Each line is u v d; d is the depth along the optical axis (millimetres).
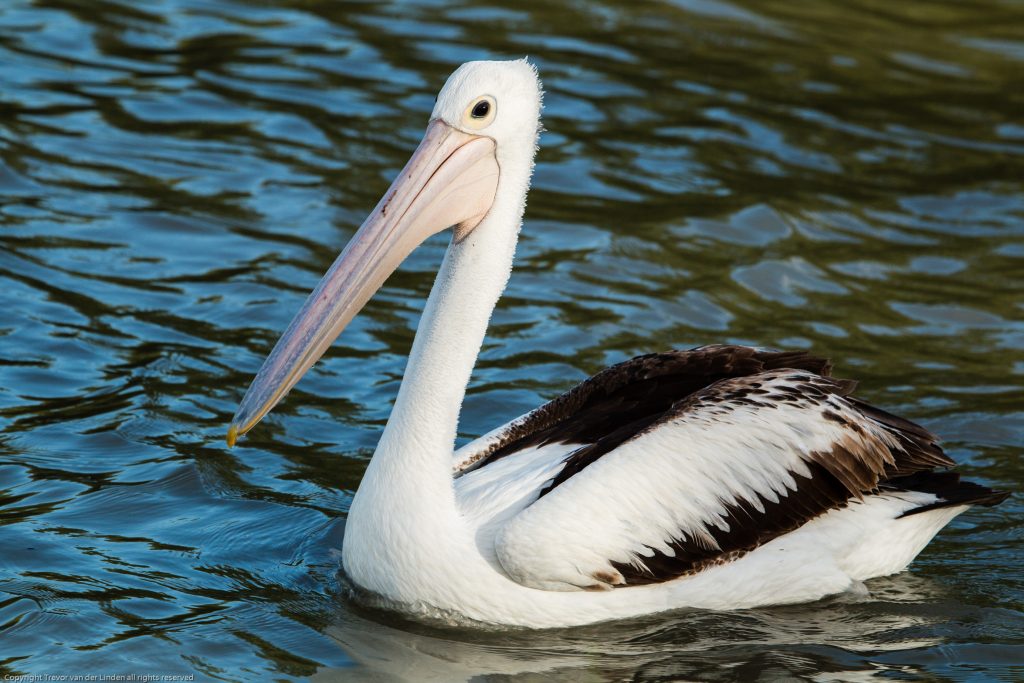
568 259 16297
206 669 8836
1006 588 10523
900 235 17453
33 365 12961
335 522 11008
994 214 18172
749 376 10523
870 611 10180
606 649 9523
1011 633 9828
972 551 11148
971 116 21141
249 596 9836
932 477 10953
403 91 20281
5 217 15852
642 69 21844
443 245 16828
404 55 21594
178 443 11930
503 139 9805
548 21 23547
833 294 15906
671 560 9867
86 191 16750
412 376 9820
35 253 15148
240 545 10547
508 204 9898
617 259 16359
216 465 11680
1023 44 24094
